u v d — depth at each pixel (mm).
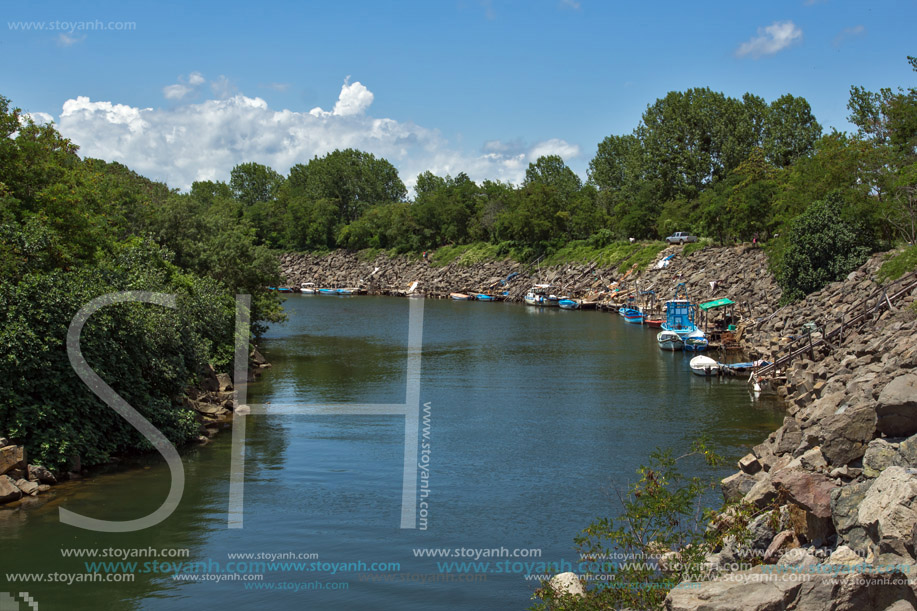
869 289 42000
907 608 8406
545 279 110062
